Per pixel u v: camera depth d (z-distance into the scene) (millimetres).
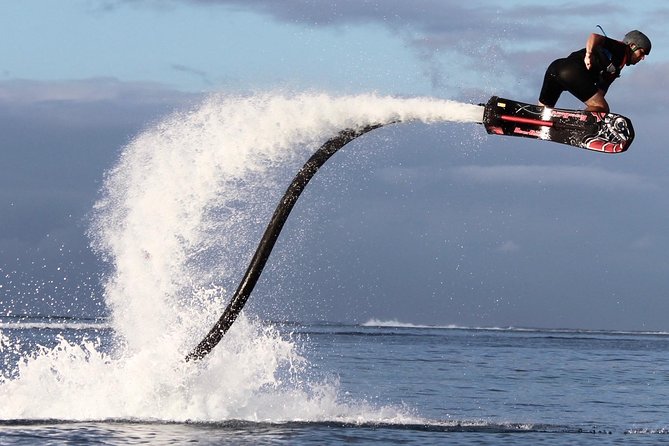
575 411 63750
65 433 45844
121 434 45875
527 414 60906
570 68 46219
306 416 54188
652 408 67188
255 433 47406
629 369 113625
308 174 52438
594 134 46500
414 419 55281
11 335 139125
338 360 106625
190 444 43531
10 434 45312
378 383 77562
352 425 51438
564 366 115500
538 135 47438
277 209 52594
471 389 76750
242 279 52969
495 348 170750
